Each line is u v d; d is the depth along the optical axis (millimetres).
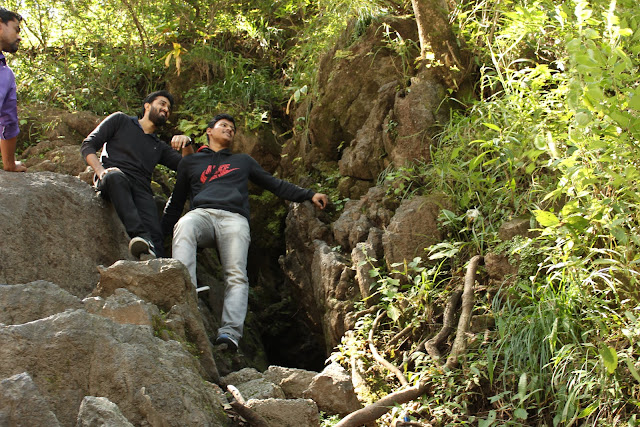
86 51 7582
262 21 7461
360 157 5266
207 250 5680
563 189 3615
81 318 2705
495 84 4883
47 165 5660
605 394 3094
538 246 3852
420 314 4066
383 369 3811
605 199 3418
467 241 4320
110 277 3512
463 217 4270
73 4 7219
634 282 3314
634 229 3496
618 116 3277
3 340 2551
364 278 4328
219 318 5254
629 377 3137
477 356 3561
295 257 5324
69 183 4438
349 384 3529
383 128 5172
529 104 4418
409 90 5094
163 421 2584
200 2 7523
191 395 2766
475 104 4766
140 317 3104
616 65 3324
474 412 3424
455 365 3543
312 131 5863
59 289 3037
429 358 3705
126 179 4426
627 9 3857
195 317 3623
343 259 4676
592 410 3012
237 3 7672
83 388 2596
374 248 4504
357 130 5613
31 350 2564
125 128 4832
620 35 3531
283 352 5719
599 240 3689
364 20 5871
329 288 4496
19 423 2166
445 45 5141
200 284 5254
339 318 4355
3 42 4344
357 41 5812
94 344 2676
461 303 4012
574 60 3395
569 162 3447
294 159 6062
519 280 3818
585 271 3508
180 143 5059
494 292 3877
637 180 3430
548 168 4199
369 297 4234
